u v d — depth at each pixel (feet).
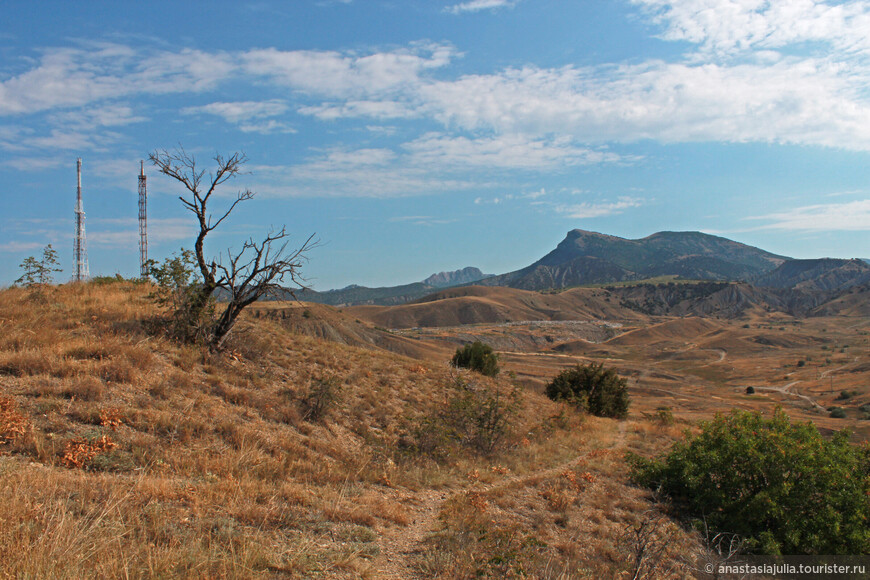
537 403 83.66
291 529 22.29
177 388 36.29
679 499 41.45
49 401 27.99
